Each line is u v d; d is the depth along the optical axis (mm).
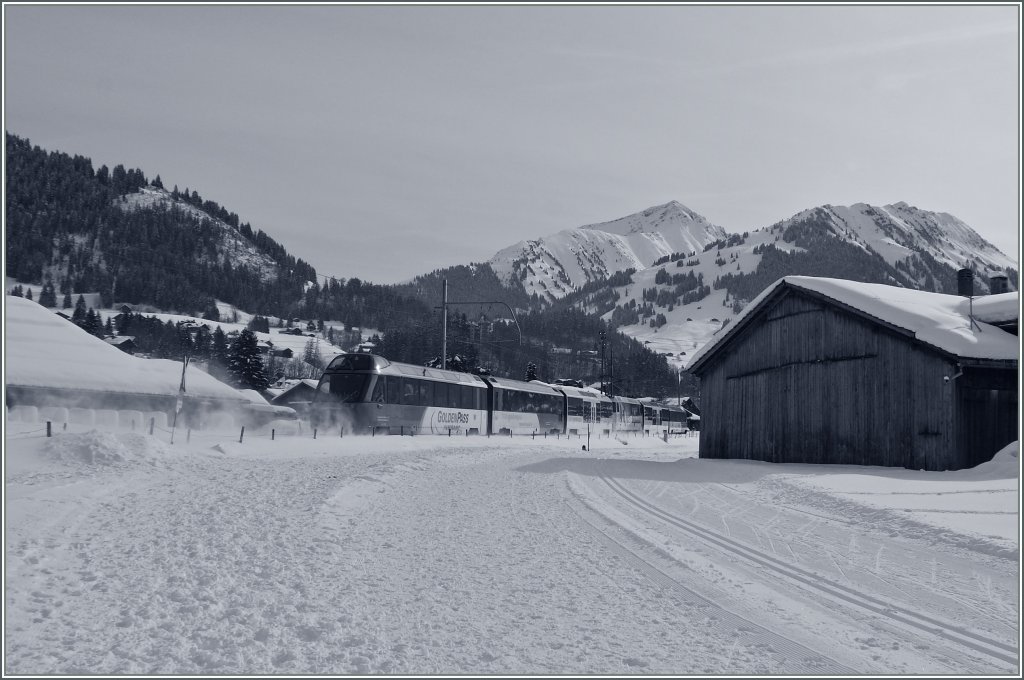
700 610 7770
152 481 16766
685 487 20203
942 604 8164
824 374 28750
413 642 6590
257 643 6418
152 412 38625
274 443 30094
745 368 32250
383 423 40406
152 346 131750
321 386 40469
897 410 26219
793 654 6422
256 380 94688
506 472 23297
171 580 8312
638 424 82125
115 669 5711
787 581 9164
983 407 25781
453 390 47031
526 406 56469
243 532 11234
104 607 7254
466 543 11344
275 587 8234
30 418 31875
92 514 12266
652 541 11555
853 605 8086
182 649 6215
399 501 15984
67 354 37562
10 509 11703
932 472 23406
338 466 21844
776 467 26688
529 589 8555
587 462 28297
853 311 27422
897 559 10602
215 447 26000
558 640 6719
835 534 12781
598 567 9766
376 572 9227
